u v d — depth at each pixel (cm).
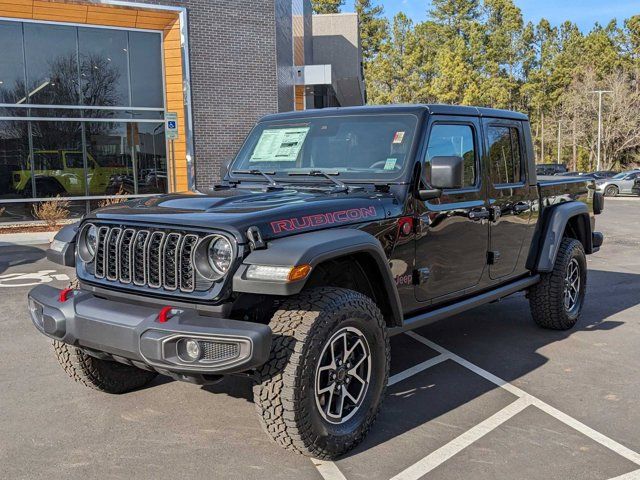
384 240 382
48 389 448
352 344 343
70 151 1752
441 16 8094
